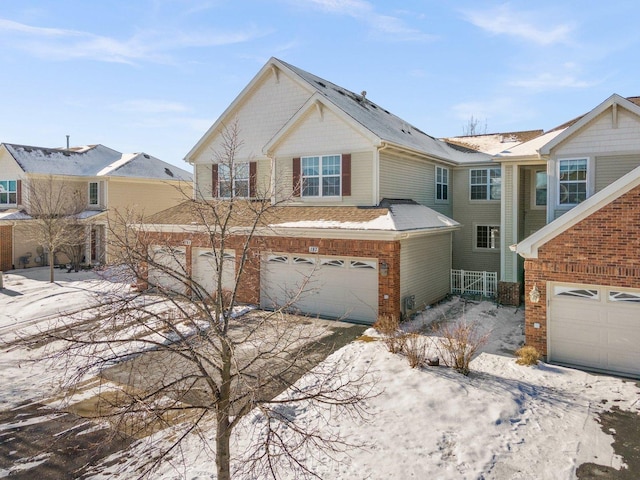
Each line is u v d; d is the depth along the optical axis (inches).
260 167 793.6
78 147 1400.1
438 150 896.3
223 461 221.9
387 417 325.1
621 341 406.6
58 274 991.0
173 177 1310.3
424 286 670.5
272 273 655.8
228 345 225.3
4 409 350.9
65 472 271.6
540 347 440.5
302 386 375.2
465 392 360.5
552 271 432.1
